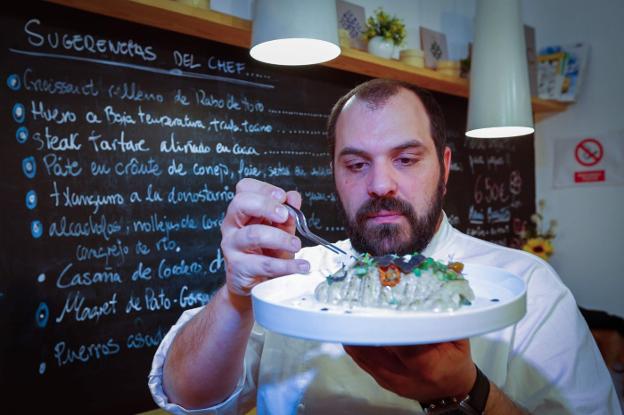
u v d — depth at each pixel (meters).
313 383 1.08
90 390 1.51
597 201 2.88
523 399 0.96
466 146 2.78
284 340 1.15
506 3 2.19
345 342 0.51
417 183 0.99
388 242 0.99
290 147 2.03
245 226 0.83
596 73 2.86
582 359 0.95
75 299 1.48
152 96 1.65
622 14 2.73
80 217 1.50
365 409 1.02
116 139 1.57
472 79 2.28
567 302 1.02
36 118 1.42
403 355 0.63
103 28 1.55
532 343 0.98
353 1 2.26
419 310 0.69
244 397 1.16
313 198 2.10
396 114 0.98
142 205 1.62
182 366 0.98
